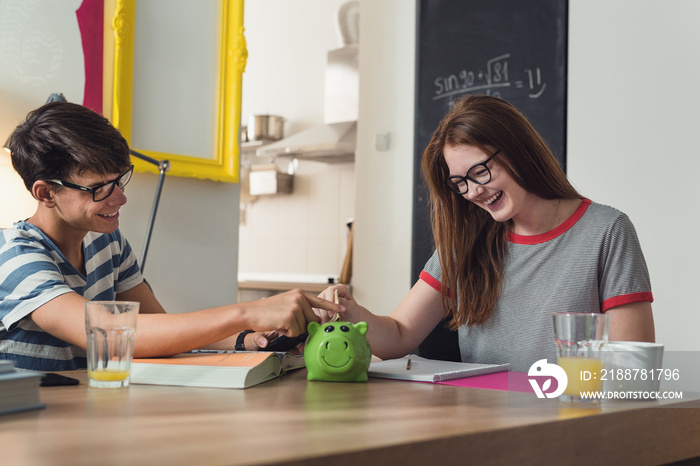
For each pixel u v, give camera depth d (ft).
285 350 4.16
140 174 6.84
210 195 7.48
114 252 5.06
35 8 6.17
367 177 11.36
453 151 4.57
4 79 6.00
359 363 3.36
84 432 2.03
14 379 2.36
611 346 2.85
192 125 7.28
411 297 5.20
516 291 4.82
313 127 13.64
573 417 2.36
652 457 2.63
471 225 4.96
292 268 14.43
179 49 7.16
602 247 4.61
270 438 1.95
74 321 3.59
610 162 8.39
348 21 12.66
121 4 6.61
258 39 15.53
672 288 7.82
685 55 7.81
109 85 6.66
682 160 7.79
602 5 8.53
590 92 8.61
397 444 1.88
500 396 2.91
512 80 9.42
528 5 9.29
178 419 2.27
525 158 4.54
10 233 4.23
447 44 10.18
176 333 3.48
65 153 4.00
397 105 11.00
